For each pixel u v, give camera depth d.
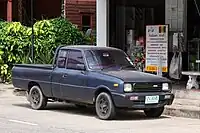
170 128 13.66
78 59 16.02
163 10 24.08
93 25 34.66
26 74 17.80
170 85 15.45
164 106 16.02
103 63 15.81
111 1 23.88
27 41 26.16
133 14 24.48
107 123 14.41
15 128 13.45
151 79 14.95
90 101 15.45
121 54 16.55
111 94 14.67
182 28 23.38
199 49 22.42
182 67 22.78
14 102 19.95
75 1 34.19
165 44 20.86
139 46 23.75
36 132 12.84
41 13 35.62
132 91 14.55
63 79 16.25
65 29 26.67
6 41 26.14
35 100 17.55
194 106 16.91
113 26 23.97
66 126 13.84
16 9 34.78
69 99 16.23
